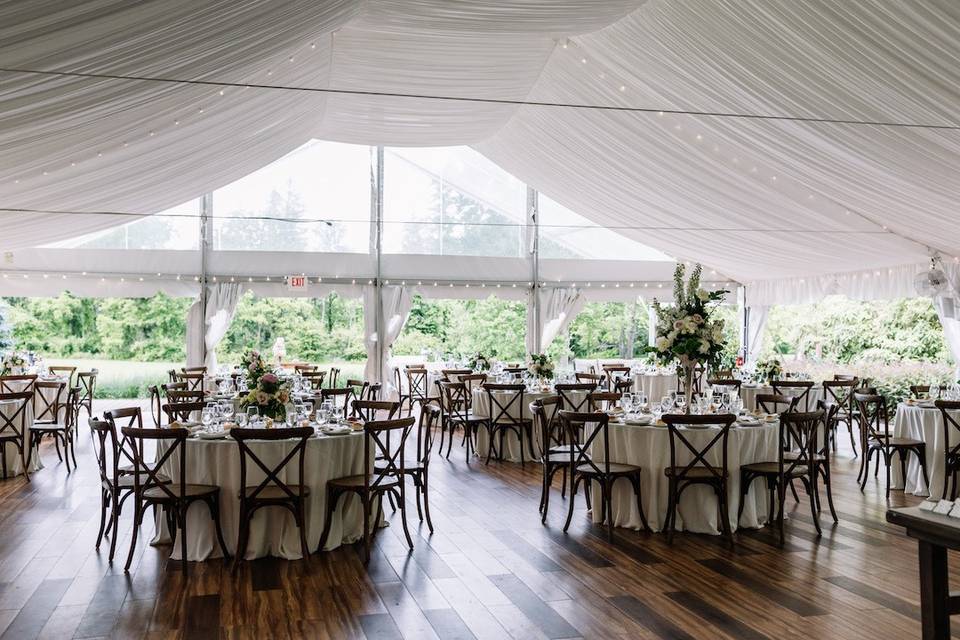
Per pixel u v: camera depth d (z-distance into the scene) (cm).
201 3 369
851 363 1522
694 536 534
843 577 445
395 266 1265
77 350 1794
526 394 853
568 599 410
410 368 1119
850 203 804
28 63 365
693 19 528
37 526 563
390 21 558
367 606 401
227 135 739
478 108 848
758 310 1358
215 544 485
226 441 484
